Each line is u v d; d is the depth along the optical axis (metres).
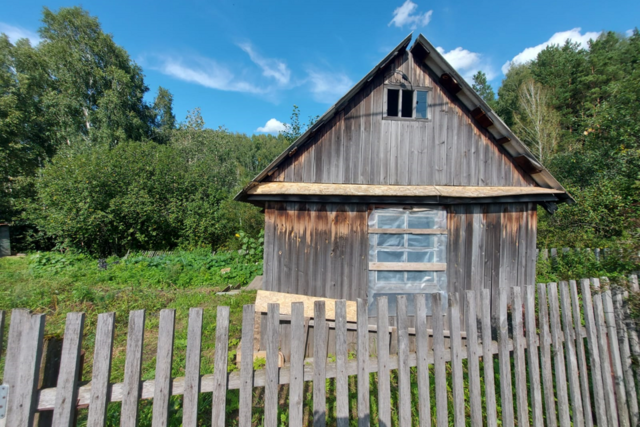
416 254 4.59
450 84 4.84
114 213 12.30
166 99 29.39
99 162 12.66
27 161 17.75
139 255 11.76
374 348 4.43
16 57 19.33
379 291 4.49
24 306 5.98
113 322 1.82
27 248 15.20
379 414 2.18
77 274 8.49
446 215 4.62
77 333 1.77
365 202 4.48
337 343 2.13
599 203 9.03
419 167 4.84
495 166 4.97
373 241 4.52
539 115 20.92
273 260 4.49
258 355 4.20
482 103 4.64
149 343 4.81
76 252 12.11
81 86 20.53
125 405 1.78
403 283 4.55
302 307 2.07
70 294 6.56
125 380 1.80
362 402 2.15
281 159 4.48
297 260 4.48
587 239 8.23
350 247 4.51
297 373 2.06
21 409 1.67
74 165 12.19
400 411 2.20
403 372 2.22
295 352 2.06
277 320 2.04
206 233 13.68
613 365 2.71
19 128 17.34
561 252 7.51
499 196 4.50
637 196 8.57
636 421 2.62
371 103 4.79
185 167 15.70
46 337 1.84
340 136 4.72
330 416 3.16
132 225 12.95
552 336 2.68
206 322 5.44
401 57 4.86
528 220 4.79
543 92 21.86
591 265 5.91
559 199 4.86
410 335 4.50
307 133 4.46
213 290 7.72
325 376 2.12
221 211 14.05
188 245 13.60
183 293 7.31
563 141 20.05
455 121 4.92
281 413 3.09
